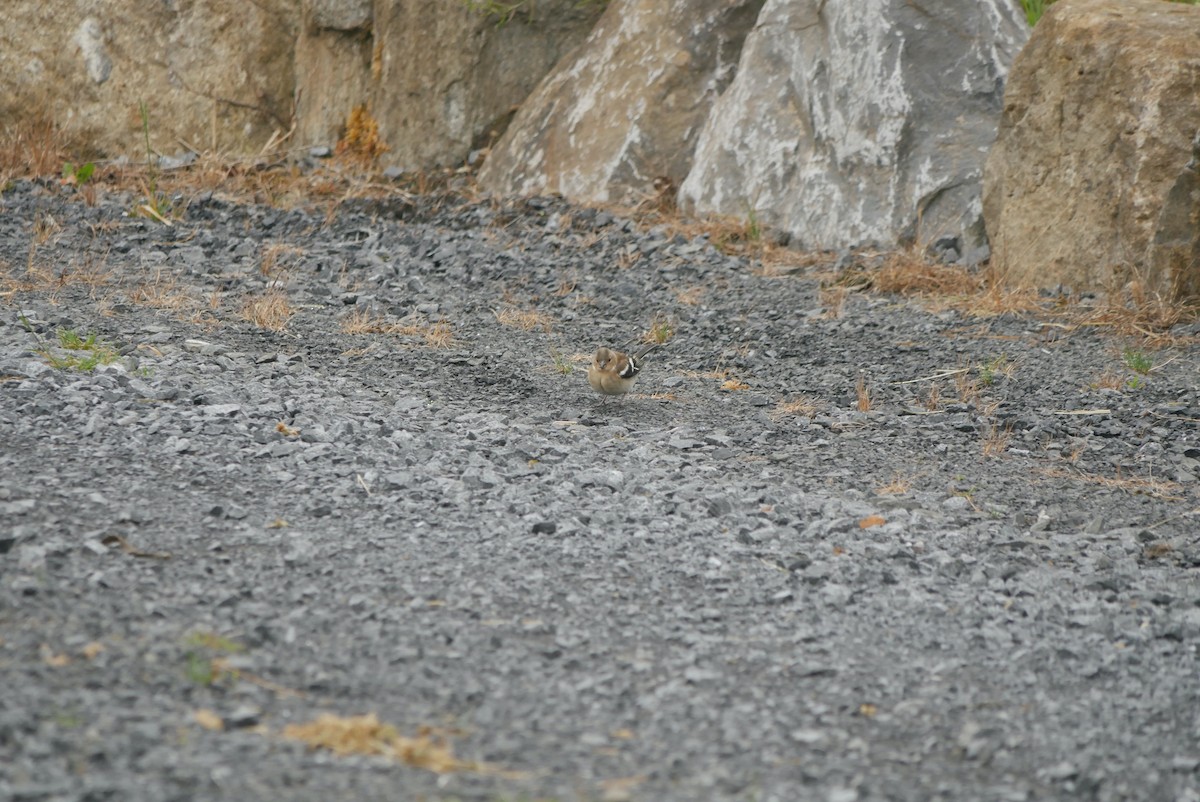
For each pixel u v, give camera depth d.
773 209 39.41
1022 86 34.88
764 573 15.66
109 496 16.00
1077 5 34.53
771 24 41.75
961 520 18.45
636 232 38.38
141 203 38.88
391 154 46.88
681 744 11.20
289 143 48.31
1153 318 30.83
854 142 38.47
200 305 29.02
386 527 16.00
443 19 45.84
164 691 11.12
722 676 12.73
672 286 34.34
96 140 47.59
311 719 10.98
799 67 40.56
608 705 11.87
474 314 30.86
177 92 47.66
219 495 16.55
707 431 22.53
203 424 19.30
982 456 21.91
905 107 38.22
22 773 9.44
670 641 13.52
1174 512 19.38
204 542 14.88
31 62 47.47
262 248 35.06
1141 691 13.13
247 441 18.84
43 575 13.27
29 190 40.50
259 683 11.56
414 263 34.69
